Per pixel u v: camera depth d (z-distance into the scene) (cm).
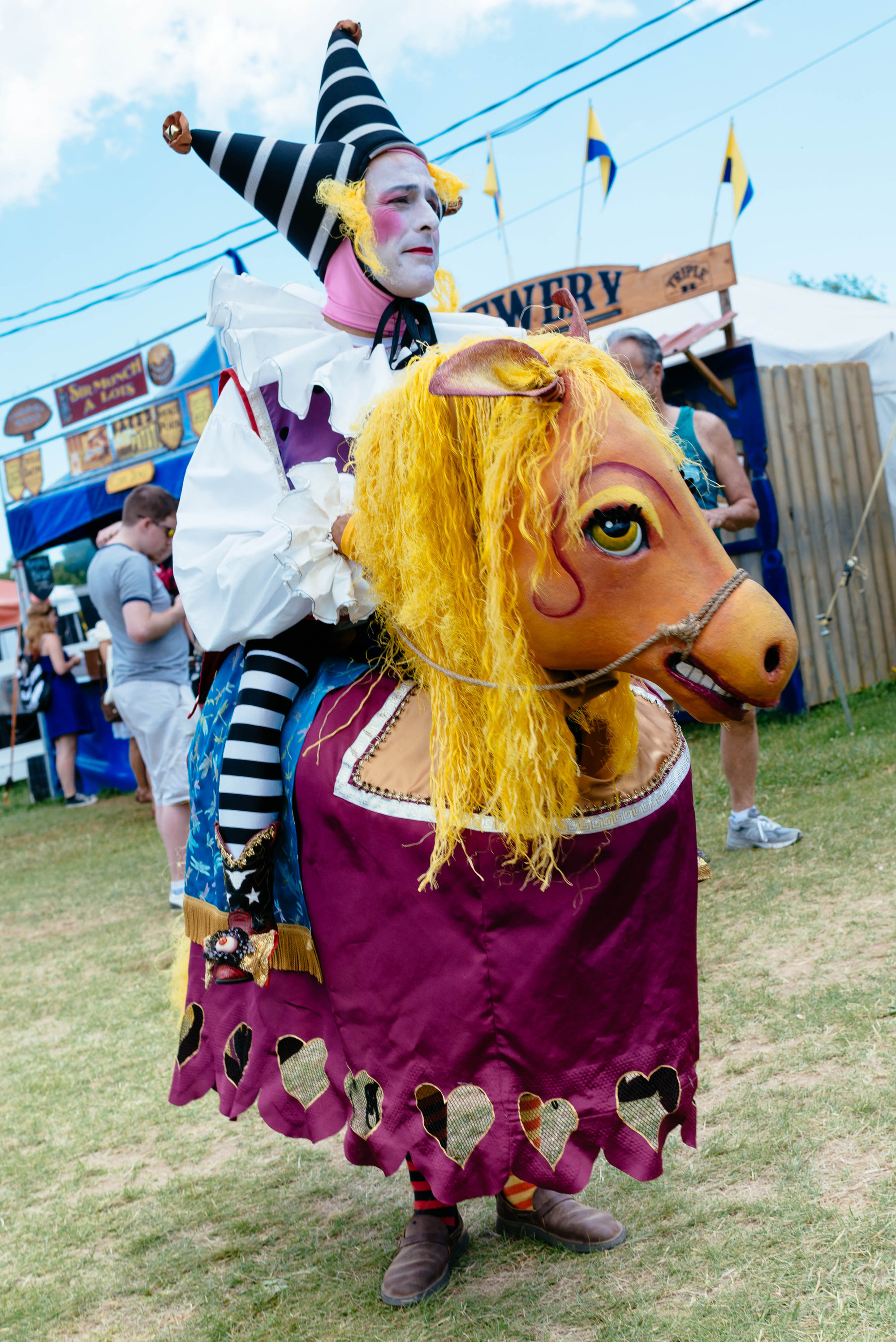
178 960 259
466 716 190
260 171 232
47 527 1165
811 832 496
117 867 796
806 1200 227
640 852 194
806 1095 270
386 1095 198
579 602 175
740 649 169
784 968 353
